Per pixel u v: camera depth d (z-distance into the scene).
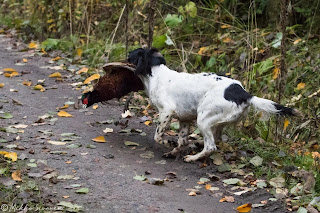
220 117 5.04
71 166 4.98
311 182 4.70
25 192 4.21
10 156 4.88
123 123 6.34
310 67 7.23
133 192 4.52
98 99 5.66
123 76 5.59
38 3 11.04
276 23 8.52
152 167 5.15
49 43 9.77
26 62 9.02
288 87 7.03
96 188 4.54
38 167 4.86
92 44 9.43
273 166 5.25
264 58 7.86
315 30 8.23
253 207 4.38
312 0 8.60
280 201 4.49
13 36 10.95
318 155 5.33
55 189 4.45
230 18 8.99
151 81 5.44
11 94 7.22
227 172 5.11
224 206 4.38
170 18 9.03
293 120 6.29
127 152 5.49
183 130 5.46
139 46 8.81
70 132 5.95
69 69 8.58
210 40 8.77
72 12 10.19
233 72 7.71
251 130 6.23
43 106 6.84
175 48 8.63
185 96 5.23
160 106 5.35
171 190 4.63
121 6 10.03
